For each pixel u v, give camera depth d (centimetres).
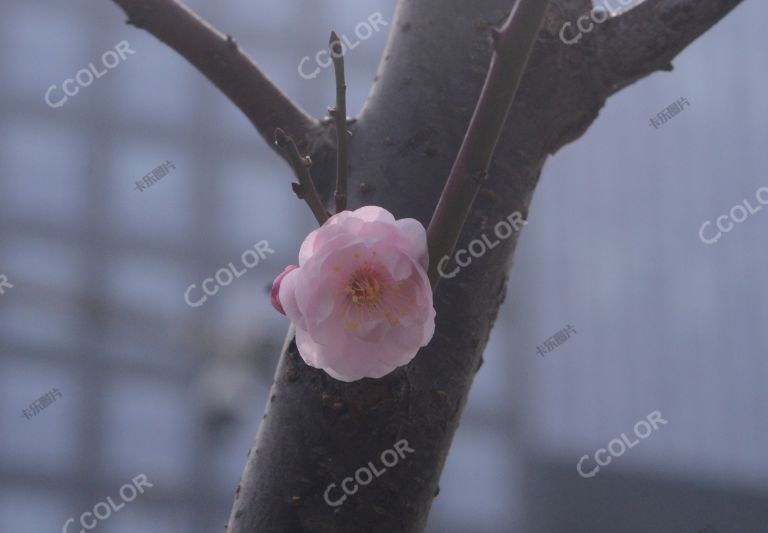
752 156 1404
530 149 150
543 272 1310
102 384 1089
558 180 1351
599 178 1364
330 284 115
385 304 115
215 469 1080
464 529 1184
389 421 130
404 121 148
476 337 140
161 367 1095
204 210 1167
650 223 1359
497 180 145
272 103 158
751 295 1357
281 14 1240
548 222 1330
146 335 1096
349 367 117
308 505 129
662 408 1290
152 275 1132
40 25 1166
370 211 119
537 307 1292
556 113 152
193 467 1080
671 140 1393
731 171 1398
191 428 1085
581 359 1284
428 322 117
